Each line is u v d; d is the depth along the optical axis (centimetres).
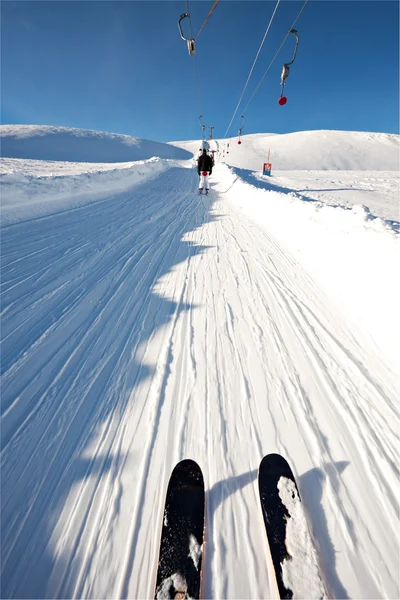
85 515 129
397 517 128
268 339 245
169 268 387
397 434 163
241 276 367
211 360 221
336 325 260
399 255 247
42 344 234
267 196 691
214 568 114
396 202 797
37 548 118
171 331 257
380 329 235
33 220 533
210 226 597
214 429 168
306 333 252
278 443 160
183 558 114
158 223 595
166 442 160
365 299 266
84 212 626
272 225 578
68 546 118
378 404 182
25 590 106
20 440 160
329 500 134
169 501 131
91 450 156
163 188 1098
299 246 441
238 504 134
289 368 213
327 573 113
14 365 212
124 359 222
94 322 267
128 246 454
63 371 208
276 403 185
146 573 112
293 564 111
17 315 268
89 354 226
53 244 436
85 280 341
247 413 178
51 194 675
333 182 1325
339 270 324
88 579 110
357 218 361
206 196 988
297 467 149
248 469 147
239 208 787
